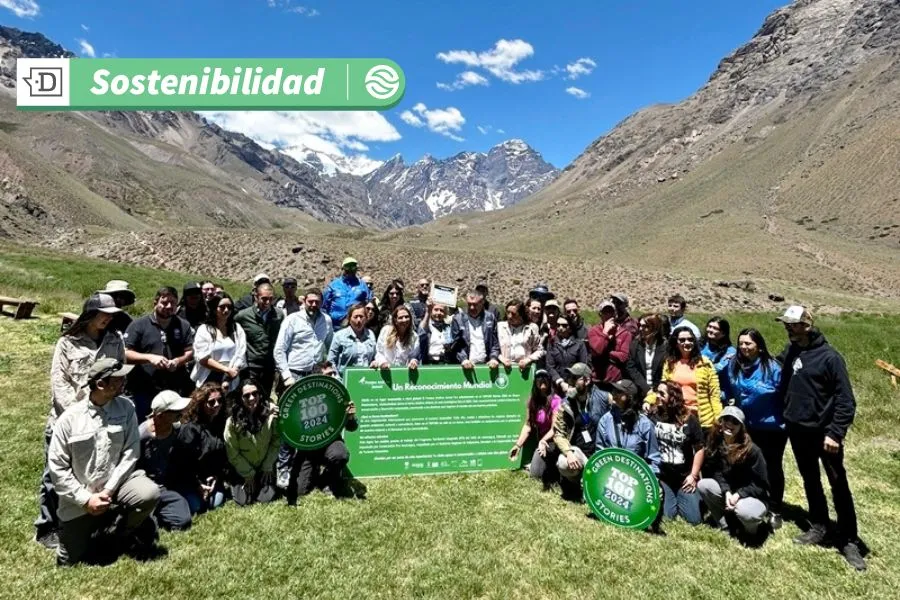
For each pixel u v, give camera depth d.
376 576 5.33
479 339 8.40
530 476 7.86
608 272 57.47
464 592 5.18
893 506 7.43
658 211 175.25
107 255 55.66
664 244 128.50
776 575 5.72
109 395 5.24
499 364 8.17
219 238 59.56
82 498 5.02
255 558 5.48
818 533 6.42
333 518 6.37
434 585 5.25
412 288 51.22
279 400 6.72
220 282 36.41
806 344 6.45
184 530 5.93
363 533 6.09
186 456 6.31
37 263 31.75
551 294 9.10
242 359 7.41
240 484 6.73
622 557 5.86
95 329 5.70
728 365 7.44
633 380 7.95
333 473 7.10
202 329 7.14
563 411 7.32
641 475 6.51
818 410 6.29
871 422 10.76
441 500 7.02
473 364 8.06
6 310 16.14
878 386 13.09
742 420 6.47
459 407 7.97
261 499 6.71
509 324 8.52
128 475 5.48
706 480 6.72
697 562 5.86
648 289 52.69
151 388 6.83
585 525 6.53
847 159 147.62
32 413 8.61
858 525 6.87
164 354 6.91
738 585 5.50
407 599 5.04
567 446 7.21
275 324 8.12
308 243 58.88
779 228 120.75
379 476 7.70
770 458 7.05
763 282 59.62
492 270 56.69
